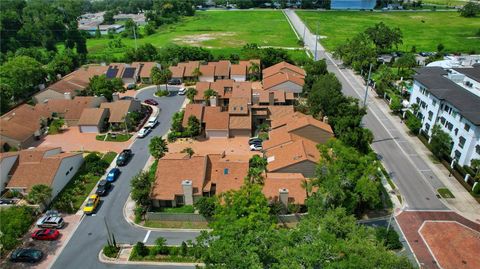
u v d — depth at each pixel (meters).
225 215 51.31
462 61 120.25
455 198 68.62
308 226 47.81
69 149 88.00
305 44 182.62
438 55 146.50
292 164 70.12
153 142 78.19
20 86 117.88
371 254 41.12
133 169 79.19
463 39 187.50
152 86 128.62
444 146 79.69
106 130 98.00
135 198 64.19
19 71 116.12
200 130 93.81
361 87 124.81
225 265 38.91
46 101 107.12
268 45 180.75
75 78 124.88
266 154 77.44
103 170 78.38
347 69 144.62
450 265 53.94
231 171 68.81
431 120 87.31
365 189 58.66
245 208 52.72
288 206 63.28
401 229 61.12
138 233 61.62
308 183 64.94
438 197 68.94
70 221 64.44
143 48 152.62
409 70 128.62
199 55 148.62
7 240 53.41
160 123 100.56
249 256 38.44
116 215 65.81
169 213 63.78
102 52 176.50
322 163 63.22
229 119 92.69
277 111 96.12
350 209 59.41
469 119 70.75
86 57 159.62
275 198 63.59
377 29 159.62
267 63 142.50
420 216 64.12
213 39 197.25
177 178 68.06
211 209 62.28
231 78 131.75
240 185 66.50
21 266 55.06
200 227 62.72
